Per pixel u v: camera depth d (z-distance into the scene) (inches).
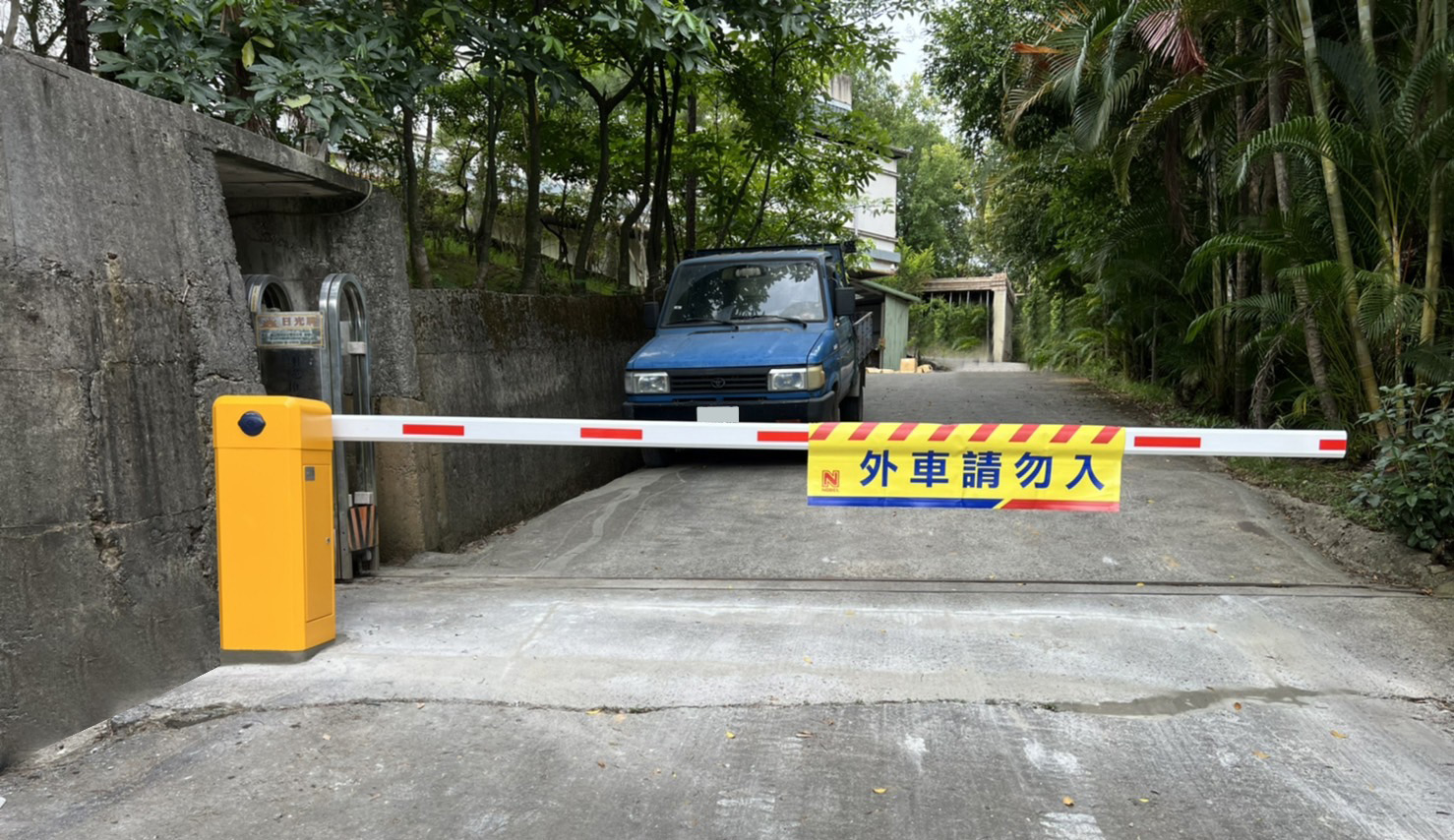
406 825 121.8
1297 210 299.1
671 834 119.6
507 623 199.0
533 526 300.2
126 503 161.2
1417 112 263.9
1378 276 264.2
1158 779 133.0
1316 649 181.0
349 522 236.4
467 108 444.5
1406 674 170.2
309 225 260.7
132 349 164.9
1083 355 860.6
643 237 653.9
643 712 155.8
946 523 279.0
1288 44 311.3
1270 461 331.6
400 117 382.3
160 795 130.1
